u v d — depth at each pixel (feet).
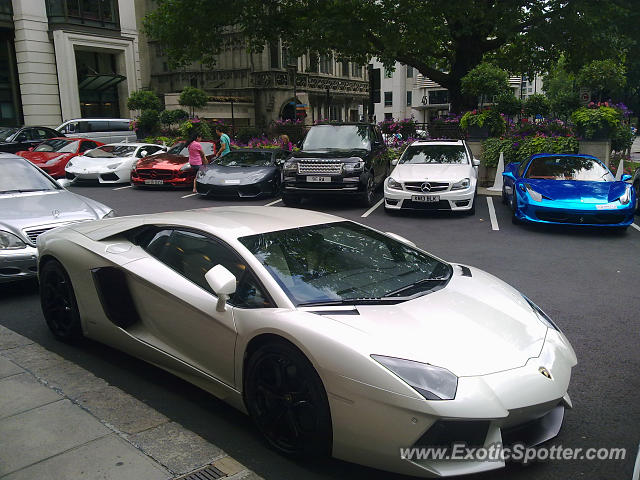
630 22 53.47
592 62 52.49
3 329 14.84
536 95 50.65
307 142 41.24
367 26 54.54
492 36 63.72
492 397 7.92
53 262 13.62
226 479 8.38
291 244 11.03
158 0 63.41
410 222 32.86
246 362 9.71
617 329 15.60
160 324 11.41
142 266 11.71
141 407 10.64
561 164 32.81
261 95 125.49
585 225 28.73
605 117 44.55
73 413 10.19
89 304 12.74
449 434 7.79
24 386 11.30
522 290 19.47
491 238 28.40
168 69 131.23
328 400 8.33
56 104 97.86
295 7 62.39
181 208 37.60
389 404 7.80
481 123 48.96
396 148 55.11
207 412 10.67
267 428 9.37
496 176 46.14
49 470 8.41
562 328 15.67
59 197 20.72
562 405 9.52
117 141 85.56
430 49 57.72
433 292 10.48
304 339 8.57
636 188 35.53
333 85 149.89
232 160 44.50
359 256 11.42
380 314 9.23
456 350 8.52
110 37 102.78
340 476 8.68
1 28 92.02
